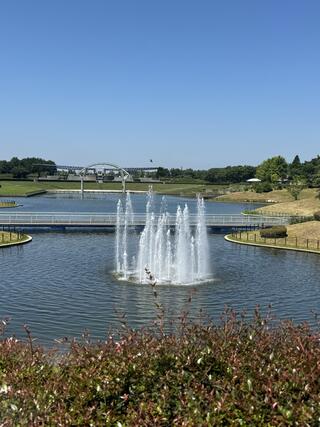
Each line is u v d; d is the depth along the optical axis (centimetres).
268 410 643
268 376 698
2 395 735
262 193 16200
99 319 2527
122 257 4544
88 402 711
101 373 749
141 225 6919
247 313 2664
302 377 688
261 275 3806
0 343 941
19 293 3073
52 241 5625
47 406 691
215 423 628
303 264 4347
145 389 724
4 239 5497
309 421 612
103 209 12269
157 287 3319
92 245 5322
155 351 782
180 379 722
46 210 11494
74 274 3703
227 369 730
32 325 2397
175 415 664
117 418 677
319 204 10056
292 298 3061
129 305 2825
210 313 2666
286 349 785
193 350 781
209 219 7644
